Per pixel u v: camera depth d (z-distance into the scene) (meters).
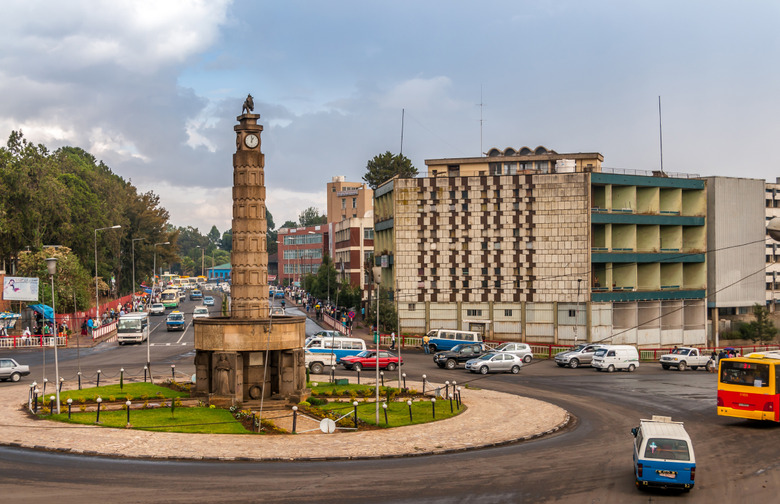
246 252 40.28
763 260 95.88
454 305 85.06
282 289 168.75
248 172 40.41
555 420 36.34
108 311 97.88
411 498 22.64
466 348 60.28
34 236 95.38
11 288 69.31
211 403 38.16
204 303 126.56
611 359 60.12
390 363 57.50
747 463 28.30
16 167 92.94
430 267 85.69
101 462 26.31
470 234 84.88
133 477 24.31
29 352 67.31
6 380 47.88
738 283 93.56
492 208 84.31
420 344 77.44
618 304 83.75
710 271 91.81
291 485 23.83
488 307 84.38
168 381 46.53
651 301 85.62
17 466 25.33
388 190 90.44
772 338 95.69
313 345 56.59
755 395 35.44
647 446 23.95
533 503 22.42
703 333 90.06
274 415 36.38
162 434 30.91
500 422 35.66
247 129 40.44
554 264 82.50
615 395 46.16
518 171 100.38
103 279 121.12
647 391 48.03
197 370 40.22
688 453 23.59
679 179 87.69
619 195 86.19
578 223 81.88
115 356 63.72
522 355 64.69
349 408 38.47
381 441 30.77
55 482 23.44
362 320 104.12
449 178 85.38
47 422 32.91
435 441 31.00
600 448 30.47
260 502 21.88
